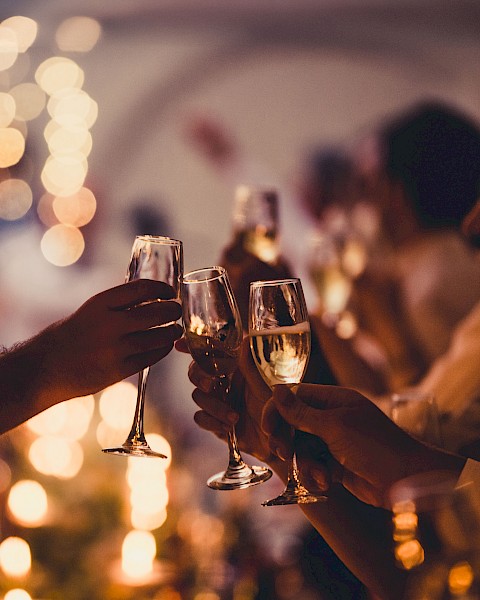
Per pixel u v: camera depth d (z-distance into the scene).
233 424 1.49
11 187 7.66
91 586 2.23
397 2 8.89
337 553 1.50
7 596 2.15
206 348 1.40
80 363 1.30
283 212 9.58
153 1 8.88
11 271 7.71
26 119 8.45
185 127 9.91
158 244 1.37
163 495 2.48
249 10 9.11
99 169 9.91
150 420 3.24
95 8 8.79
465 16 9.05
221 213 9.99
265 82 9.80
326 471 1.43
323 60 9.69
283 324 1.41
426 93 9.64
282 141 9.85
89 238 9.54
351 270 2.97
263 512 2.81
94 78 9.69
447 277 2.97
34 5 8.52
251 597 2.28
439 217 3.02
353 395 1.38
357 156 3.34
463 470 1.32
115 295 1.30
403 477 1.33
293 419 1.35
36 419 2.96
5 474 2.59
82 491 2.47
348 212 3.29
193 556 2.41
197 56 9.59
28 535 2.32
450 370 2.01
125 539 2.31
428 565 0.92
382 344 2.99
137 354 1.32
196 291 1.40
